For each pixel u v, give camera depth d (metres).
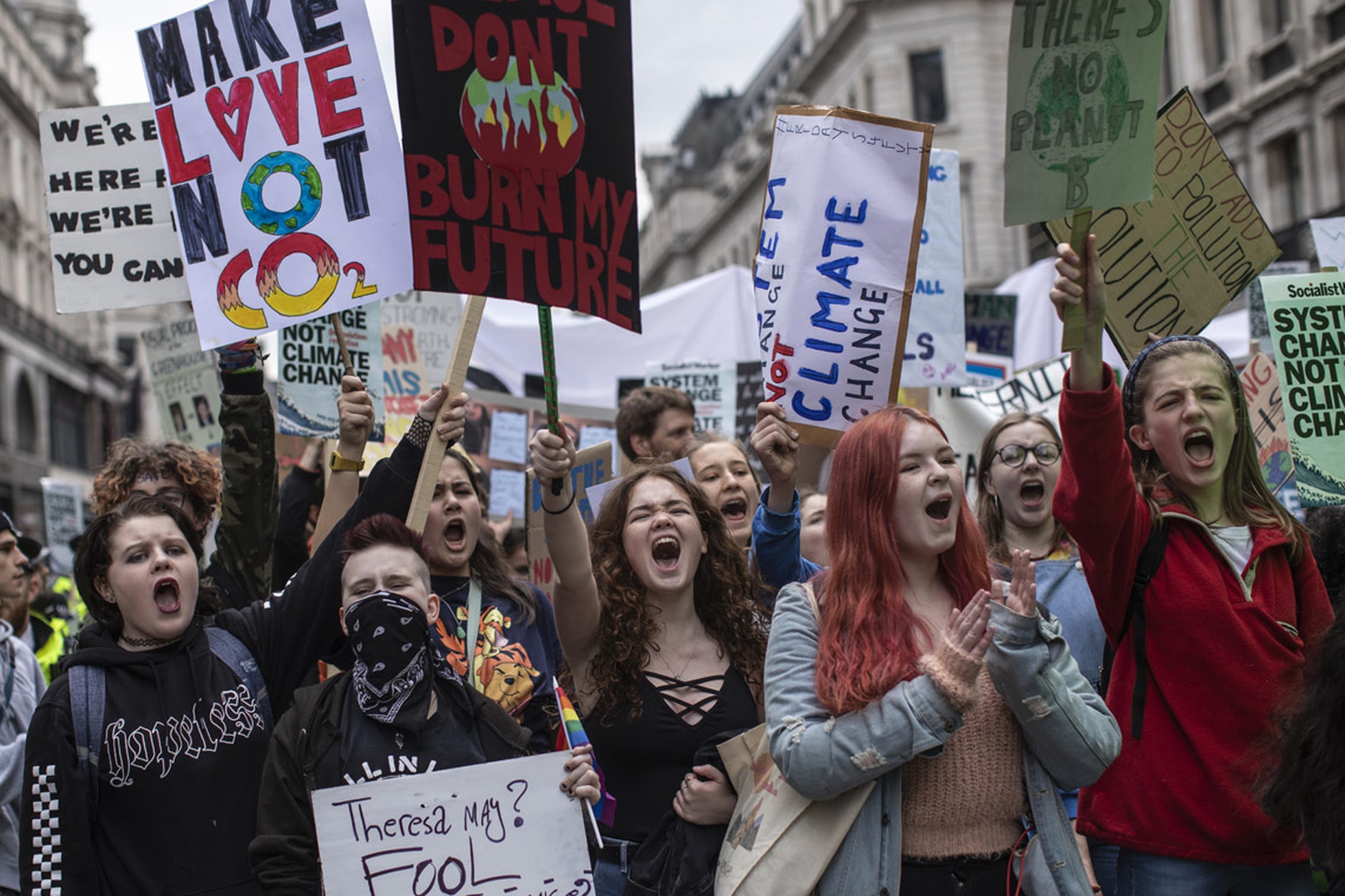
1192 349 3.43
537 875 2.93
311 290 3.55
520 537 6.74
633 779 3.45
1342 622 2.68
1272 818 2.98
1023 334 11.04
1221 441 3.33
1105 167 3.04
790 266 4.25
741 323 10.56
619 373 10.52
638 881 3.27
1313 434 4.05
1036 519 4.50
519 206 3.36
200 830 3.20
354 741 3.03
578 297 3.40
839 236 4.23
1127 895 3.25
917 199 4.23
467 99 3.33
